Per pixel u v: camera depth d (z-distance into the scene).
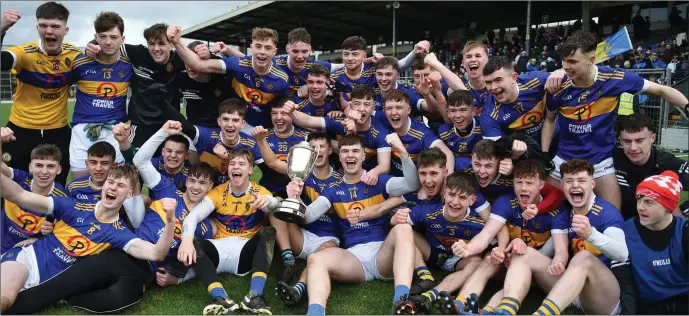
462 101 4.46
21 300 3.29
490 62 4.28
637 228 3.29
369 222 4.15
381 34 25.59
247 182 4.19
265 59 4.95
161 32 5.05
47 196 3.72
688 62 11.92
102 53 4.88
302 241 4.27
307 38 5.35
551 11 20.86
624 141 4.00
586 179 3.39
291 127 4.97
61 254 3.50
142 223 3.94
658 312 3.20
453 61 20.39
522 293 3.27
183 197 4.18
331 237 4.30
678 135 9.36
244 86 5.21
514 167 3.86
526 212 3.47
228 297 3.65
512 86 4.31
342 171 4.73
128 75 5.07
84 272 3.39
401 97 4.54
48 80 4.80
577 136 4.27
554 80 4.15
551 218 3.74
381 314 3.39
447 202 3.81
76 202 3.65
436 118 5.52
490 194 4.31
